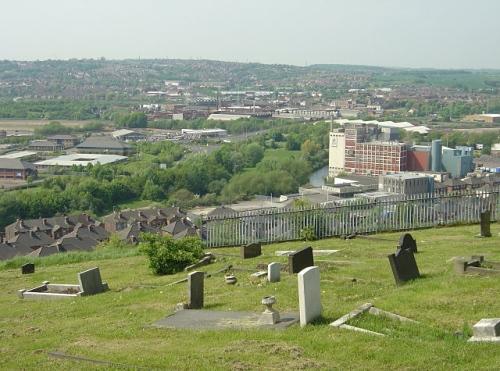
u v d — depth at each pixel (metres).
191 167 139.12
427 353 12.97
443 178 115.50
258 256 27.06
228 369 12.95
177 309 18.20
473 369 12.10
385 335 14.26
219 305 18.42
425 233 30.36
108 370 13.48
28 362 14.57
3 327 18.88
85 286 22.77
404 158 149.88
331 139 166.88
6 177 145.88
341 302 17.25
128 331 16.38
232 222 33.78
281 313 16.67
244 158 155.38
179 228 85.94
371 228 32.62
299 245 30.05
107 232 87.81
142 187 130.62
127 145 190.12
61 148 194.75
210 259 26.94
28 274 29.94
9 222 107.12
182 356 13.95
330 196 99.19
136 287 23.12
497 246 24.75
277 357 13.38
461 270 19.28
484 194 33.59
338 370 12.54
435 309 15.82
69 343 15.88
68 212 114.88
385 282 19.42
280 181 134.00
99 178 137.38
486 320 14.05
